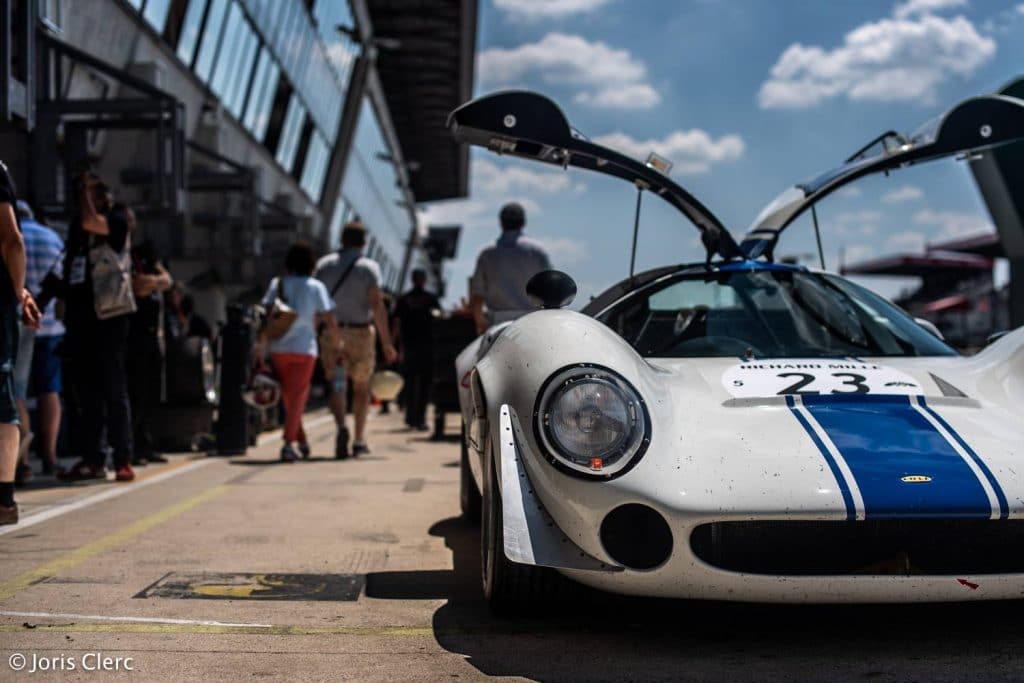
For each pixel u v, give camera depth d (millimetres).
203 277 14602
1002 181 11180
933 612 3117
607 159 4059
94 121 9867
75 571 3754
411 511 5180
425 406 11008
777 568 2635
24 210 6215
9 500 4184
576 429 2715
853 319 3836
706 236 4371
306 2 23516
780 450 2760
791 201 4461
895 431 2861
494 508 2961
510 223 6875
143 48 13836
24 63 7020
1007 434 2885
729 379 3215
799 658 2691
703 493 2617
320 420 12453
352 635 2943
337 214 30453
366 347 7965
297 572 3762
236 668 2641
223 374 8016
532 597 2998
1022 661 2641
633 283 3988
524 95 3865
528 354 2930
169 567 3830
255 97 20281
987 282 64125
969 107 4242
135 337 7117
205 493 5781
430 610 3232
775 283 3973
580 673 2590
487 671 2615
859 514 2559
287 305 7512
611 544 2686
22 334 5906
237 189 15891
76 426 7641
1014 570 2639
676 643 2842
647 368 3105
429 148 61812
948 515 2566
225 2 17312
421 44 43562
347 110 29812
